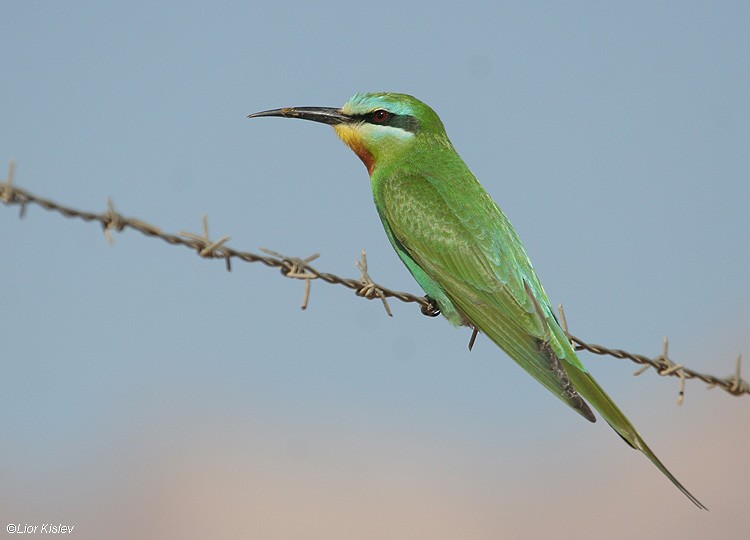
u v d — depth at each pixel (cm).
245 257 793
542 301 1086
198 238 764
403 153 1215
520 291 1071
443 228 1133
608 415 959
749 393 1065
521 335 1046
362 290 884
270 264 816
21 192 670
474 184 1182
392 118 1221
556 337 1031
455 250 1119
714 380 1041
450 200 1152
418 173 1192
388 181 1202
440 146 1223
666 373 1020
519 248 1115
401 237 1166
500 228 1124
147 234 737
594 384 983
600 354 1011
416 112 1225
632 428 945
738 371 1057
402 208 1168
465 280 1105
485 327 1079
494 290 1084
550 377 991
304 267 836
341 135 1242
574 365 1002
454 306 1123
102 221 710
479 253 1107
